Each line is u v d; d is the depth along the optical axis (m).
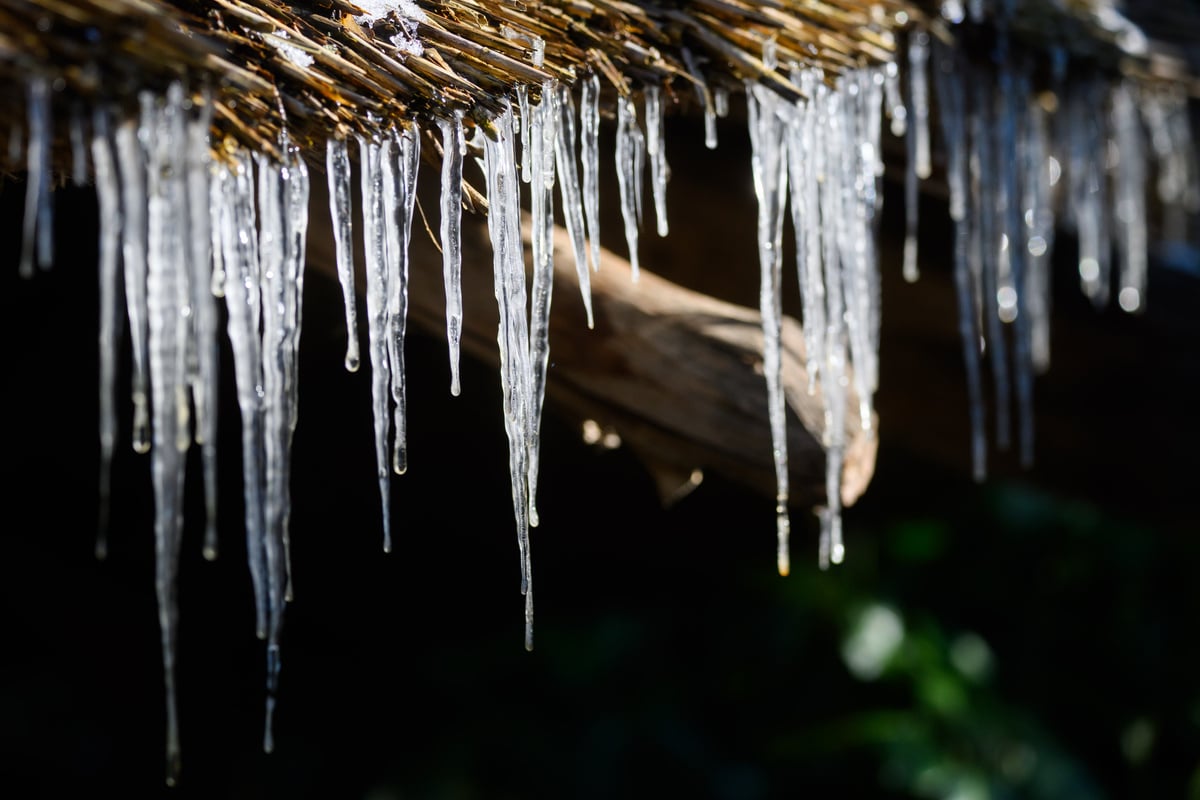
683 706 6.40
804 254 2.13
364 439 3.32
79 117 1.18
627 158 1.94
